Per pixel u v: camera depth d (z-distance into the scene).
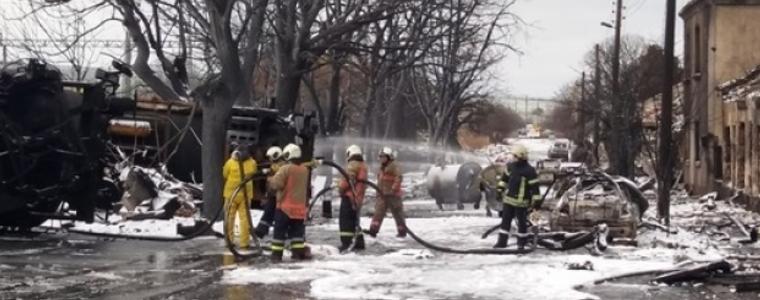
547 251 17.27
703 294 12.17
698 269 13.24
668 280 13.06
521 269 14.24
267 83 39.44
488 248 17.12
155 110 26.59
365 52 31.81
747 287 12.48
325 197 26.09
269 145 25.05
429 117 48.38
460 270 14.12
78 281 12.57
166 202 21.81
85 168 18.33
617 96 42.88
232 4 21.20
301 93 48.53
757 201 30.30
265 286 12.41
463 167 31.66
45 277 12.87
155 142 26.77
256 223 20.62
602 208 18.11
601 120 47.34
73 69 39.94
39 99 17.94
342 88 47.09
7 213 18.06
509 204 17.25
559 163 52.16
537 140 139.88
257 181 24.30
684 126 38.69
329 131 35.38
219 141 21.66
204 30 26.27
